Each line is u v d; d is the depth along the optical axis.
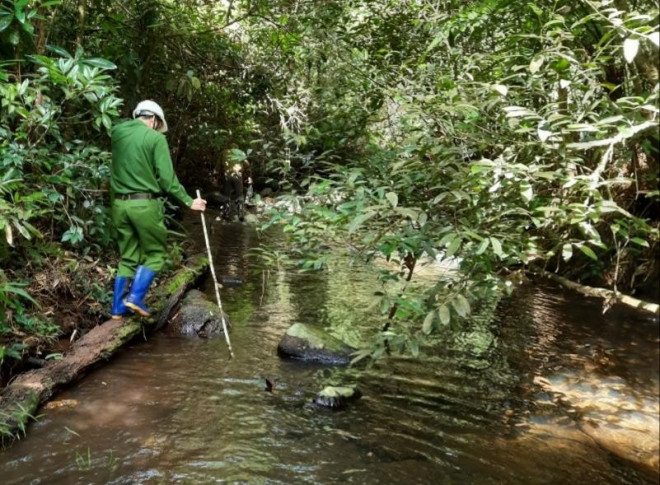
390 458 2.86
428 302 2.50
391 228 2.69
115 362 3.81
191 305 4.77
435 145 2.76
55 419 2.99
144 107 4.21
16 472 2.50
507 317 5.55
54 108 3.93
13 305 3.05
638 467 2.96
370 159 3.42
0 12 3.52
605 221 2.86
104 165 4.44
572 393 3.87
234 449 2.82
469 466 2.84
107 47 5.79
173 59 6.68
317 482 2.59
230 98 7.32
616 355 4.61
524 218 2.69
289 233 3.58
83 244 4.87
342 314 5.28
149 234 4.12
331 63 4.59
